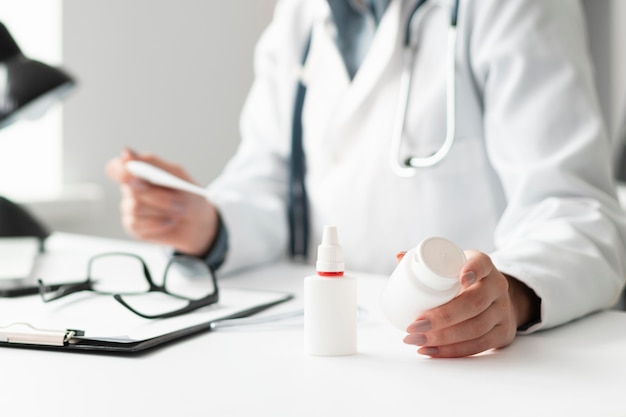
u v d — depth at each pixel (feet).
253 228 3.69
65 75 3.55
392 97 3.73
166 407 1.56
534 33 3.26
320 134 3.90
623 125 8.46
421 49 3.69
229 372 1.82
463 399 1.62
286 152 4.32
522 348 2.10
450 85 3.44
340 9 3.97
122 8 6.57
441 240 1.94
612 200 2.99
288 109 4.25
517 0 3.33
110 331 2.12
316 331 1.97
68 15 6.21
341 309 1.97
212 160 7.40
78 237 4.71
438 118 3.58
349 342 1.99
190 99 7.17
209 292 2.85
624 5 9.14
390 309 1.98
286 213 4.14
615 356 2.00
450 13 3.55
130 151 3.31
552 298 2.29
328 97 3.92
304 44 4.25
